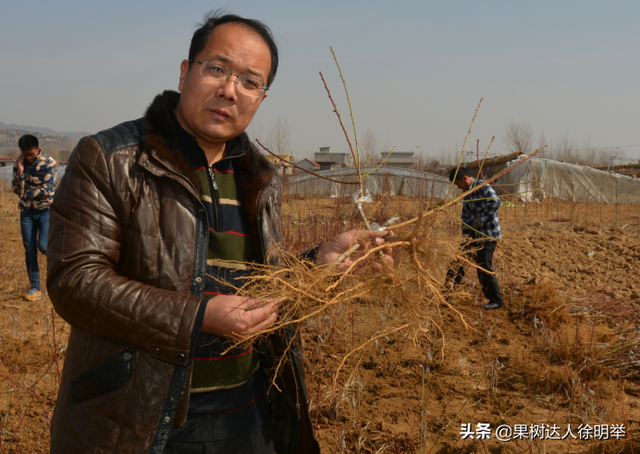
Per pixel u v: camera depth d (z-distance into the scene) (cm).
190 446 131
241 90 131
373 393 325
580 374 346
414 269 155
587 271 649
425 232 156
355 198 170
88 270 110
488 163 1808
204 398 133
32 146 489
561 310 474
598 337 415
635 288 574
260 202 147
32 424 277
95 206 115
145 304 111
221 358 134
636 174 2009
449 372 356
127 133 126
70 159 120
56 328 424
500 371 363
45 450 249
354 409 288
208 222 133
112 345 118
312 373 329
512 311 485
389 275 149
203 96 129
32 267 507
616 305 506
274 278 130
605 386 338
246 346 129
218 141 138
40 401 298
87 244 112
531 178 1612
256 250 150
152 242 121
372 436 275
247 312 117
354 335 359
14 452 239
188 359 115
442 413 303
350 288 145
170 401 117
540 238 850
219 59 130
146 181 122
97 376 117
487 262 483
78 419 118
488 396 326
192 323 113
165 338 112
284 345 148
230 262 139
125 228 120
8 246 767
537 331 434
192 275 125
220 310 115
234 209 146
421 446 267
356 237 159
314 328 372
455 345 398
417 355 377
